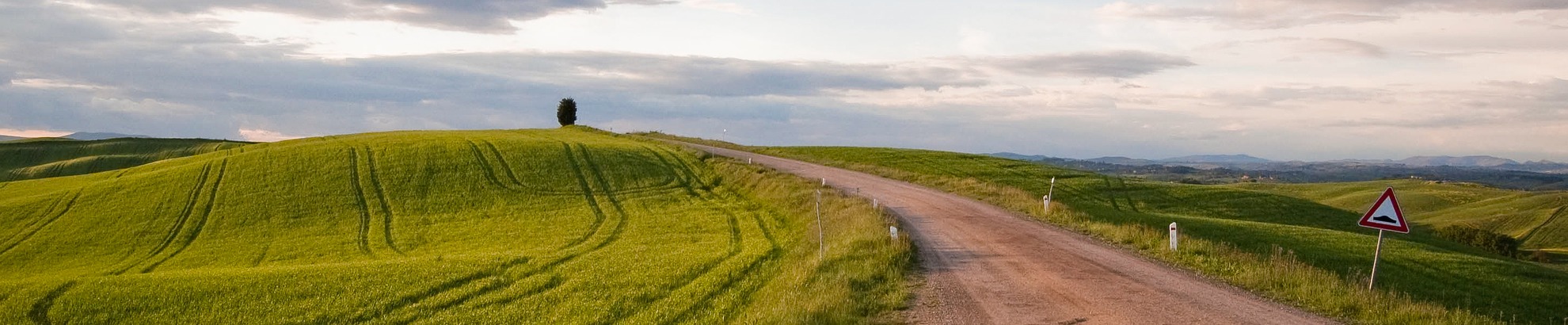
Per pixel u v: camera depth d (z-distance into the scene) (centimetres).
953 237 2859
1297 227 3862
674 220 4544
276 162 6494
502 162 6488
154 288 2830
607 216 4894
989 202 4072
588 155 6819
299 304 2595
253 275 2977
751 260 2873
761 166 5956
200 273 3144
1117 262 2327
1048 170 6656
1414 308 1605
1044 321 1614
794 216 4059
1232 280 2011
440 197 5578
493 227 4797
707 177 5981
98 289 2828
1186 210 5266
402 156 6669
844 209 3656
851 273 2070
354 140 7694
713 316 2055
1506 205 11131
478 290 2666
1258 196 5831
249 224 5047
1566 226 9562
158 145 12444
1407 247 3294
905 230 3023
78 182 6506
